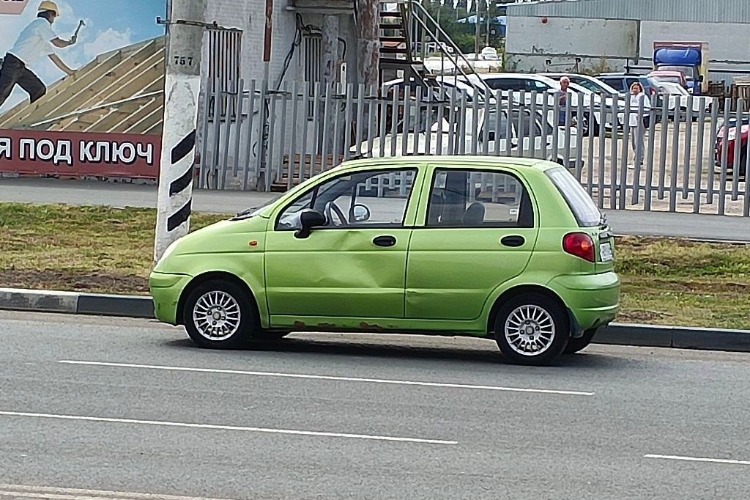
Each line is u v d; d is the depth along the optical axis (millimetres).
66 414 10320
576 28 79188
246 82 30422
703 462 9289
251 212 13891
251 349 13836
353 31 34750
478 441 9766
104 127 28625
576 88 37500
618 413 10977
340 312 13312
